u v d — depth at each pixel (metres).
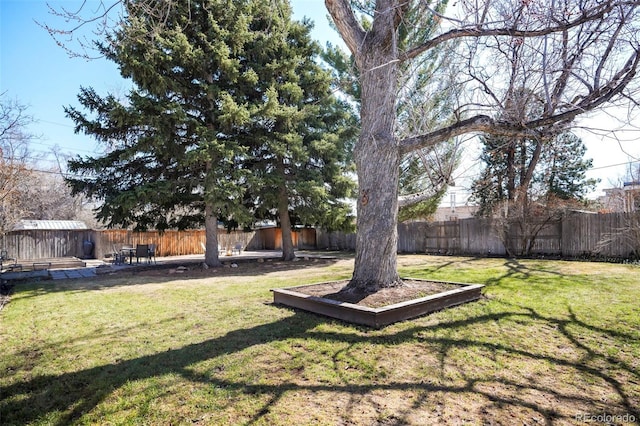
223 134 10.55
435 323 3.90
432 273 7.95
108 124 9.73
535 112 4.34
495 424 1.98
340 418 2.06
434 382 2.51
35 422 2.11
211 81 10.40
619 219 9.98
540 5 3.08
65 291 6.70
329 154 11.92
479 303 4.79
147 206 10.50
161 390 2.46
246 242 22.84
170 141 9.48
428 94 5.23
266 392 2.39
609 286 5.90
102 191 10.06
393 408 2.16
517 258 11.66
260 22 10.84
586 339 3.37
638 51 3.07
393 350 3.12
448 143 6.26
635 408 2.14
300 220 13.29
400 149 4.85
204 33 10.03
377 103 4.80
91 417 2.15
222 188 9.41
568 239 11.06
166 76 9.41
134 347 3.36
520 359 2.91
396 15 4.39
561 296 5.15
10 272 10.02
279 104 11.13
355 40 4.87
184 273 9.52
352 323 3.94
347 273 8.74
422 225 15.41
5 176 7.30
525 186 11.43
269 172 11.46
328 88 12.17
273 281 7.52
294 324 3.99
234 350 3.19
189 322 4.21
